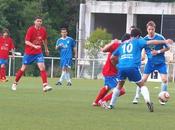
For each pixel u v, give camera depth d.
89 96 39.78
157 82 68.06
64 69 55.00
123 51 30.12
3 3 118.12
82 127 23.36
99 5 124.25
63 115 27.39
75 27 134.38
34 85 51.38
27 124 23.88
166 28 118.75
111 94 31.77
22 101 34.09
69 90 46.16
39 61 41.41
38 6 125.12
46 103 33.25
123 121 25.64
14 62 78.88
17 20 121.31
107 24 129.25
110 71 31.66
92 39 105.06
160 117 27.64
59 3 133.00
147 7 120.50
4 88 45.75
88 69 87.12
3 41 58.59
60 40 55.84
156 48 35.12
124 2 122.62
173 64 77.50
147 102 30.12
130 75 30.17
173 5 118.19
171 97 42.38
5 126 23.16
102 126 23.80
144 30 126.25
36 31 41.47
